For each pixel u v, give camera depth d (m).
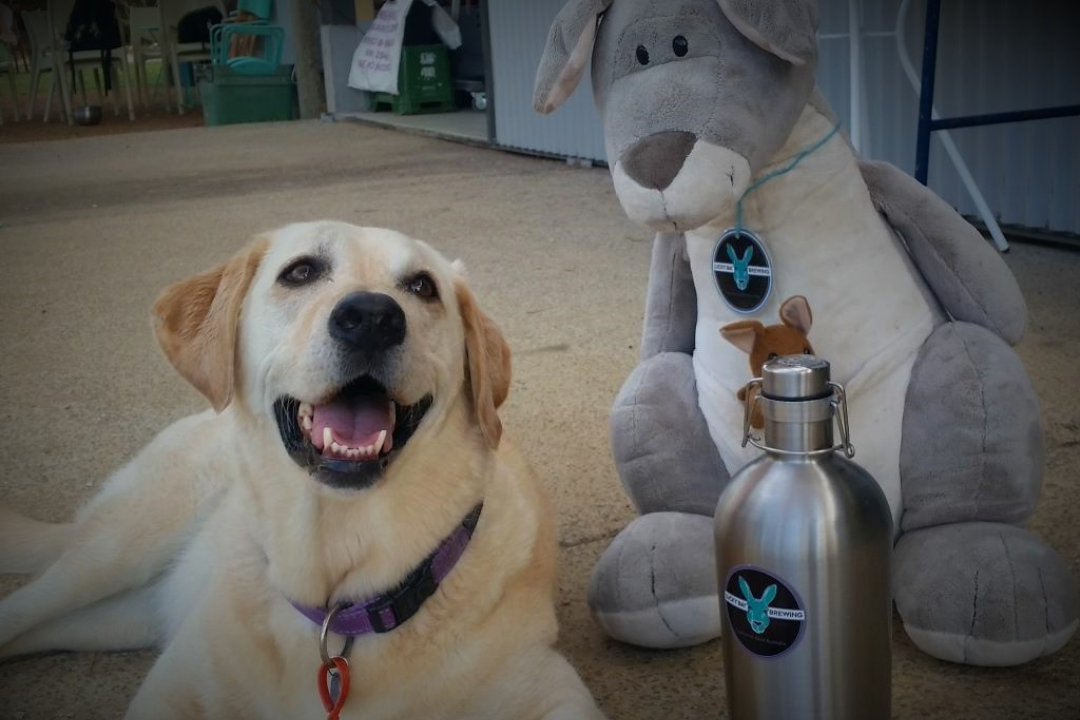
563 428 1.86
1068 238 2.65
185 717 1.15
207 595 1.17
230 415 1.32
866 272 1.20
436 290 1.15
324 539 1.09
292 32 7.55
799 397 0.98
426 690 1.10
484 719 1.11
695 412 1.28
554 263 2.97
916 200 1.25
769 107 1.13
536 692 1.12
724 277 1.21
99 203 4.43
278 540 1.11
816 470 0.99
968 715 1.11
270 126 7.15
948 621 1.15
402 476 1.09
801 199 1.18
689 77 1.12
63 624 1.36
